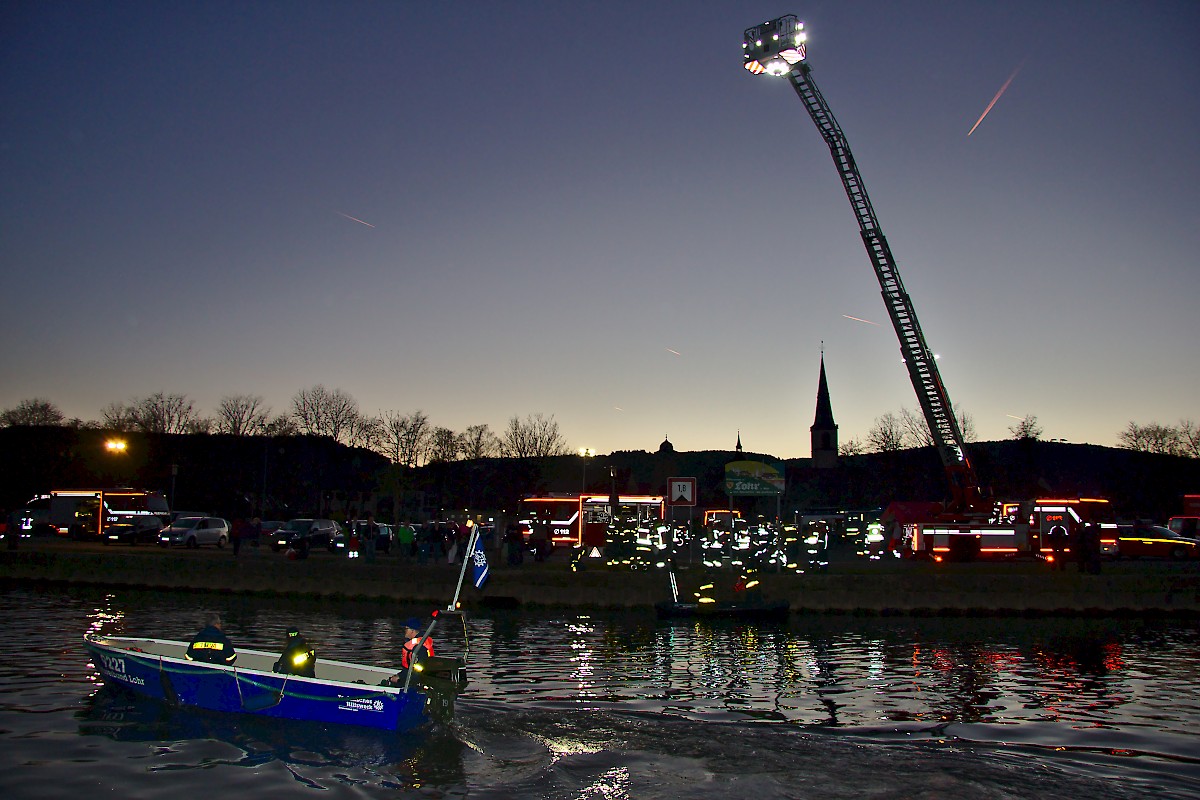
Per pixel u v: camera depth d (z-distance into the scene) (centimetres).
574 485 12838
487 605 3916
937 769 1602
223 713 1908
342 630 3209
